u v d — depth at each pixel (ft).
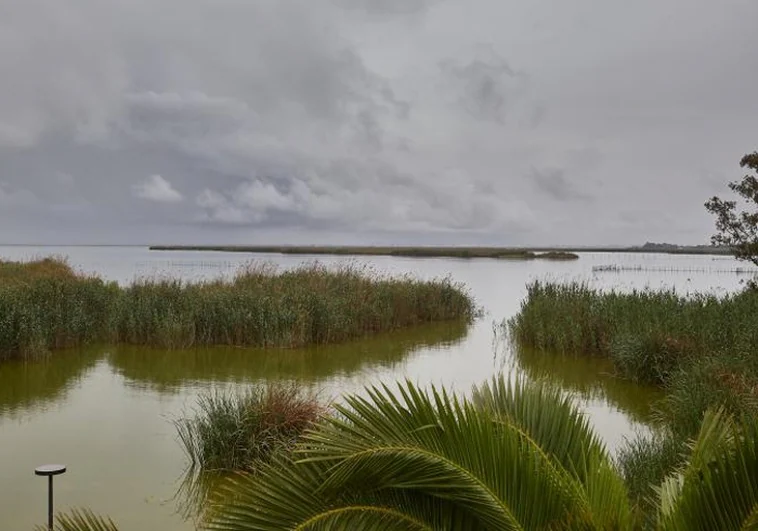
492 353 53.88
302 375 44.11
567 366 47.88
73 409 34.40
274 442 24.00
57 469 17.98
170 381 41.88
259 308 56.85
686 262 326.03
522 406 12.73
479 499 10.55
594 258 407.23
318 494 10.48
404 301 72.08
